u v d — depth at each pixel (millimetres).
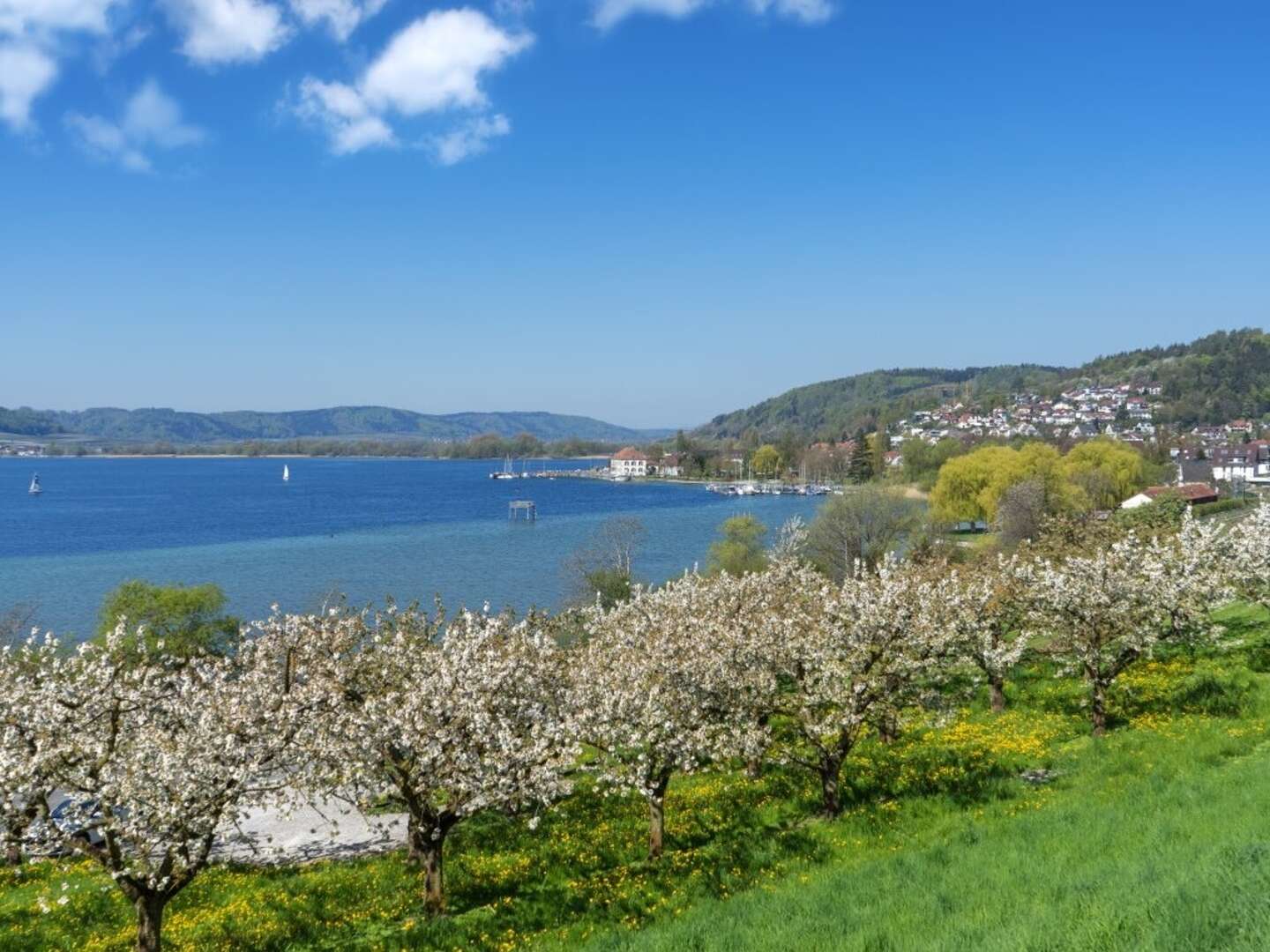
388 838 26250
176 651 50375
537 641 24594
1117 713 30078
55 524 164750
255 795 18125
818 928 15188
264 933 19531
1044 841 18344
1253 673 32000
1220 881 12734
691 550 126438
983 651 31375
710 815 25750
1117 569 30266
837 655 24953
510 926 18906
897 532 84875
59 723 18078
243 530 156875
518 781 20469
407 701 20359
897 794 25312
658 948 15516
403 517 181125
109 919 20938
